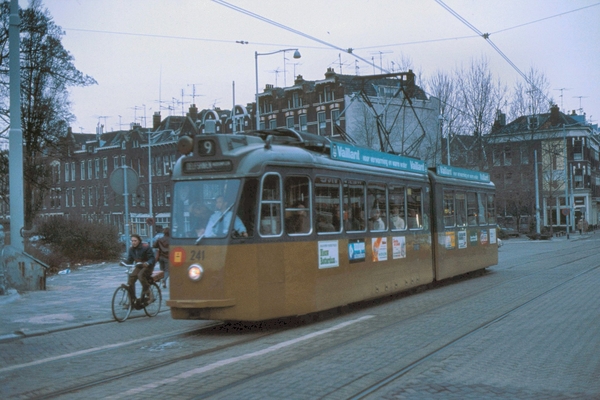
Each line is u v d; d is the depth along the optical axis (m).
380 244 14.59
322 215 12.44
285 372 7.86
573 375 7.51
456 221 19.58
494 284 18.53
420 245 16.86
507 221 75.06
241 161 11.12
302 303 11.75
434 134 50.25
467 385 7.13
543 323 11.20
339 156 13.20
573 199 78.19
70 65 36.06
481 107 47.72
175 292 11.18
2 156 34.81
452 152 48.94
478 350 9.02
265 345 9.86
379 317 12.58
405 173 16.22
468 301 14.67
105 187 82.88
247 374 7.79
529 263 27.33
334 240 12.73
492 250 22.75
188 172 11.39
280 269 11.38
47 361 9.20
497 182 66.75
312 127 63.75
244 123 70.75
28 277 18.83
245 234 11.00
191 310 11.03
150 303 13.86
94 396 7.00
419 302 14.91
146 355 9.38
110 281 21.98
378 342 9.77
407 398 6.66
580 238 60.59
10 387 7.62
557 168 84.38
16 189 18.59
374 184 14.48
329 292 12.48
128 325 12.75
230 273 10.85
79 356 9.51
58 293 18.25
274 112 67.38
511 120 53.72
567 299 14.50
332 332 10.90
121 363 8.83
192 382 7.45
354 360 8.49
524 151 54.16
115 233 32.94
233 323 12.54
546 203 84.25
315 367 8.12
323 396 6.75
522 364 8.12
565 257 30.73
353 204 13.55
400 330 10.84
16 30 18.31
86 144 86.12
